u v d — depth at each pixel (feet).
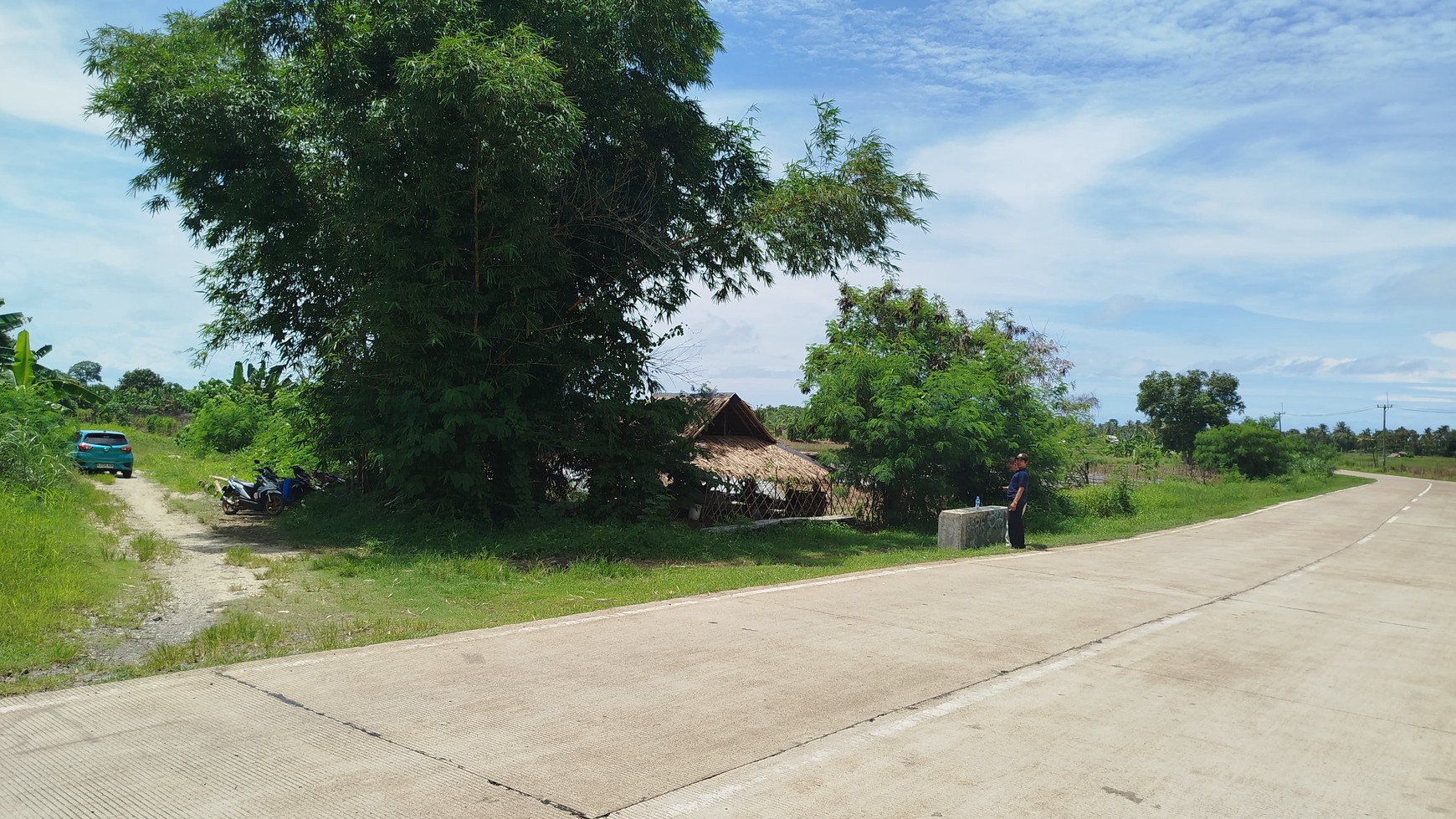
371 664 20.36
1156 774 15.12
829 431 71.36
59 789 12.98
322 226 50.29
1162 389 260.42
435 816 12.39
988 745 16.22
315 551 41.78
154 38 46.70
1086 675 21.62
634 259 55.47
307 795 12.97
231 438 109.19
